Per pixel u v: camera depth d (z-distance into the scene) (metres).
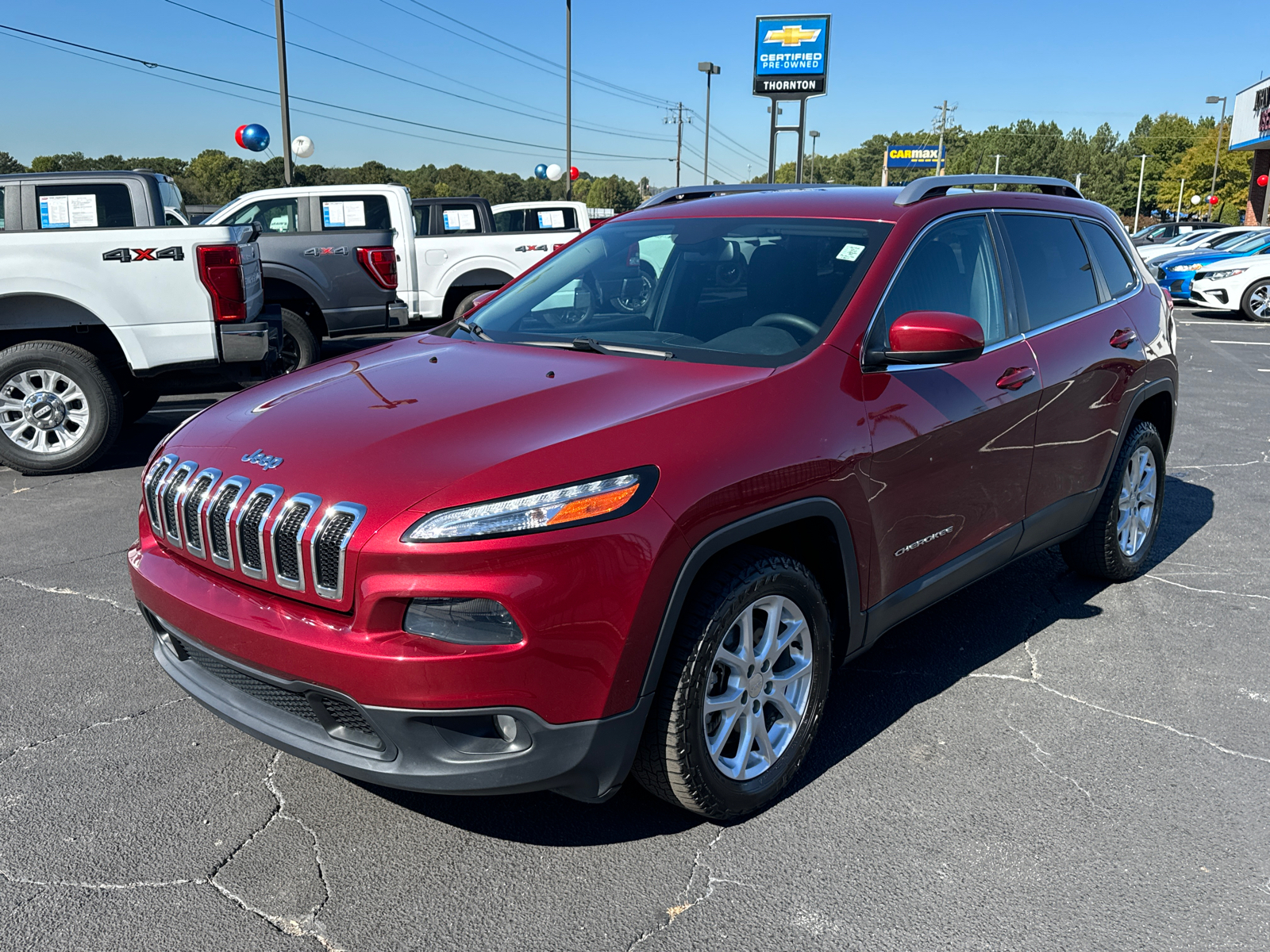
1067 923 2.31
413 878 2.46
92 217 7.89
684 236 3.54
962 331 2.76
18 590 4.38
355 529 2.21
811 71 27.22
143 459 6.88
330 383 2.98
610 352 3.07
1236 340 14.34
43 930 2.26
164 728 3.20
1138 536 4.55
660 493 2.32
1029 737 3.17
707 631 2.42
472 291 11.83
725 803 2.60
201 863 2.52
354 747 2.34
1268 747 3.12
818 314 2.97
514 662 2.17
